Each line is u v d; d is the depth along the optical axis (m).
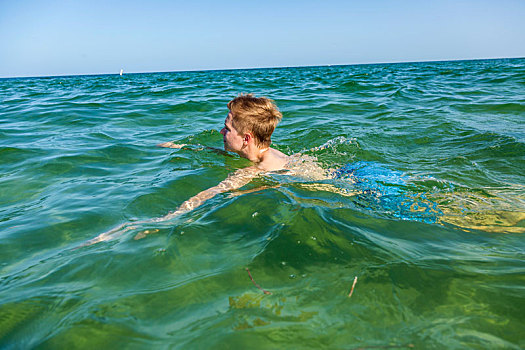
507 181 2.90
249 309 1.37
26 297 1.49
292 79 17.59
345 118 6.14
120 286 1.56
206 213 2.29
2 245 1.98
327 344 1.17
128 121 5.97
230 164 3.39
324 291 1.47
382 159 3.64
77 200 2.62
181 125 5.65
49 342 1.23
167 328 1.28
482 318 1.28
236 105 3.17
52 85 17.89
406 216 2.23
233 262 1.72
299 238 1.91
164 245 1.90
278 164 3.22
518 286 1.47
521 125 5.15
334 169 3.22
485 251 1.80
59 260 1.79
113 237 2.01
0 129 5.25
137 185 2.91
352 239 1.90
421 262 1.68
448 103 7.59
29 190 2.87
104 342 1.22
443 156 3.71
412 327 1.25
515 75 14.69
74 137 4.71
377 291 1.46
